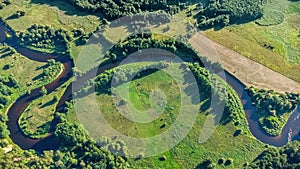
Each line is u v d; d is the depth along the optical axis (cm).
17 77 17450
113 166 14612
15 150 15425
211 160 14925
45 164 14750
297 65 17575
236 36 18475
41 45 18388
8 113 16512
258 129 15850
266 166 14662
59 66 17650
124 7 18950
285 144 15475
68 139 15238
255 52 17950
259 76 17188
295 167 14462
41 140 15725
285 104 16200
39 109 16512
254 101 16462
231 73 17212
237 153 15212
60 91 16962
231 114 16025
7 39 18775
